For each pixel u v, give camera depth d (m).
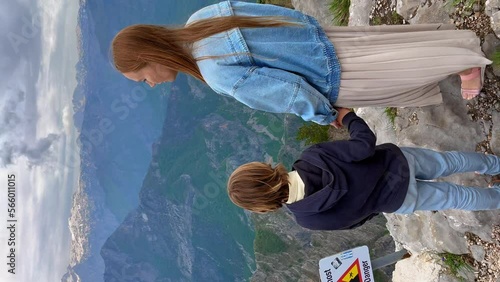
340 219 2.09
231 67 1.79
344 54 2.03
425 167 2.36
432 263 3.69
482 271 3.20
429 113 3.15
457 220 3.21
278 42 1.83
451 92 2.96
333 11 4.82
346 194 2.03
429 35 2.23
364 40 2.08
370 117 3.90
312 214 2.09
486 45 2.64
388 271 11.73
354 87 2.04
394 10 3.40
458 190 2.43
